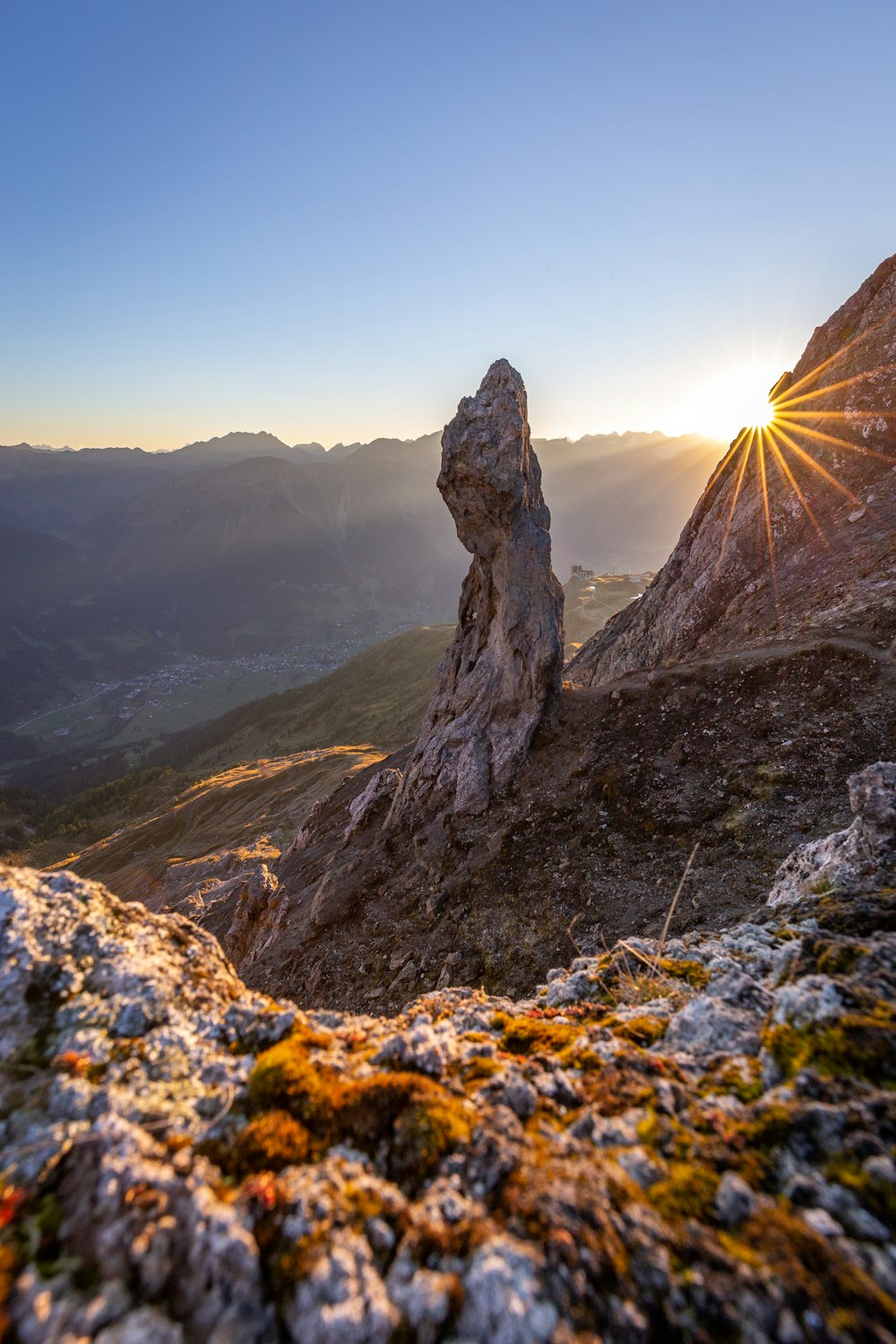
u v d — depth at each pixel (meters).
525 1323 3.52
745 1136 4.77
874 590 34.88
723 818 23.61
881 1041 5.30
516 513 36.88
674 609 55.09
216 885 65.38
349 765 115.56
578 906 22.70
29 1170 4.38
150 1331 3.50
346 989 25.62
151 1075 5.32
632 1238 4.01
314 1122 5.04
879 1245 3.88
